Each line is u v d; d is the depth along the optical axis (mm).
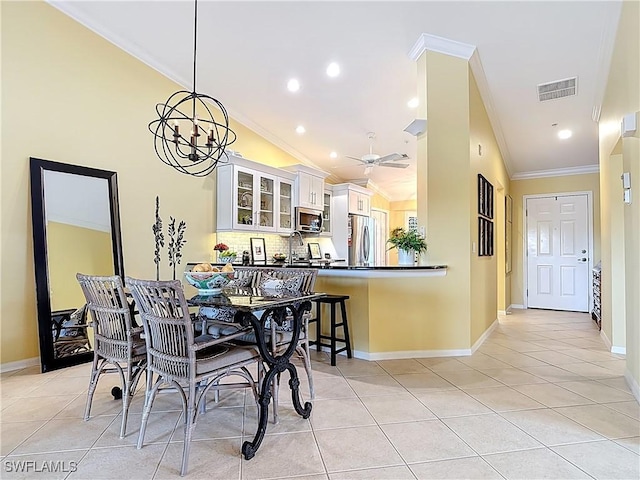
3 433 2111
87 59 3516
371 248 8078
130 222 3873
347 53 3777
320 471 1761
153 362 2016
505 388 2820
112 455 1895
